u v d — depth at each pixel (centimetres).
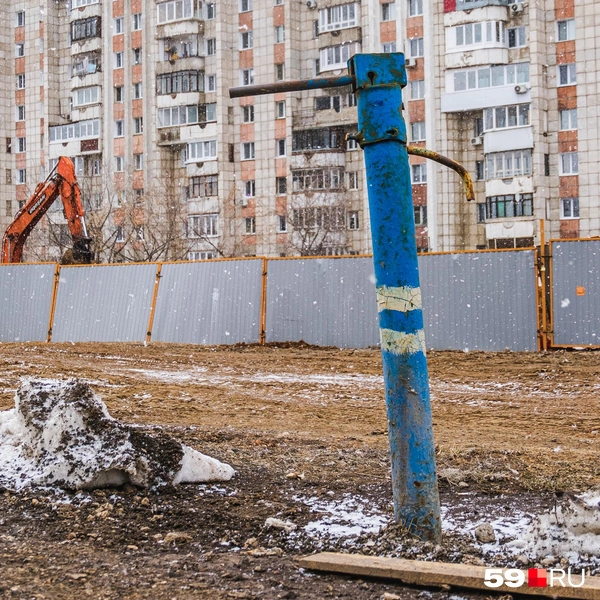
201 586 501
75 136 7488
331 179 6231
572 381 1772
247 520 630
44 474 682
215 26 6750
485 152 5628
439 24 5775
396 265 573
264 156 6544
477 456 871
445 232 5800
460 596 490
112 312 2869
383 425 1209
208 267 2741
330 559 534
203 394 1542
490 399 1546
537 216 5494
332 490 710
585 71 5444
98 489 680
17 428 741
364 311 2525
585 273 2295
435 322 2422
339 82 591
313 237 6147
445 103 5759
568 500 571
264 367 2061
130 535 597
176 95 6856
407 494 577
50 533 596
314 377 1872
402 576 509
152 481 690
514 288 2353
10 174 7962
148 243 6100
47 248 6500
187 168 6812
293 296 2608
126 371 1914
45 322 2966
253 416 1273
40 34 7788
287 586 504
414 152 593
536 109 5484
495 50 5591
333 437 1020
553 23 5522
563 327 2305
